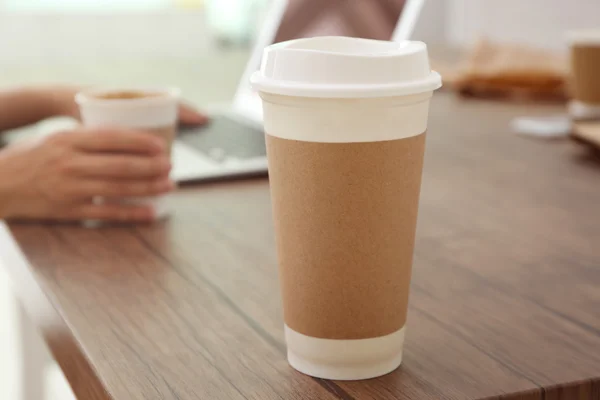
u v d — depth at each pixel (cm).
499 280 78
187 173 113
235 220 96
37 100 140
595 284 76
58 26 497
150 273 82
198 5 560
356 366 62
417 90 56
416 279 78
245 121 150
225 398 60
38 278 81
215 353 66
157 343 68
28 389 159
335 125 57
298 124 57
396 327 62
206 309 74
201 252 87
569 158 121
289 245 61
